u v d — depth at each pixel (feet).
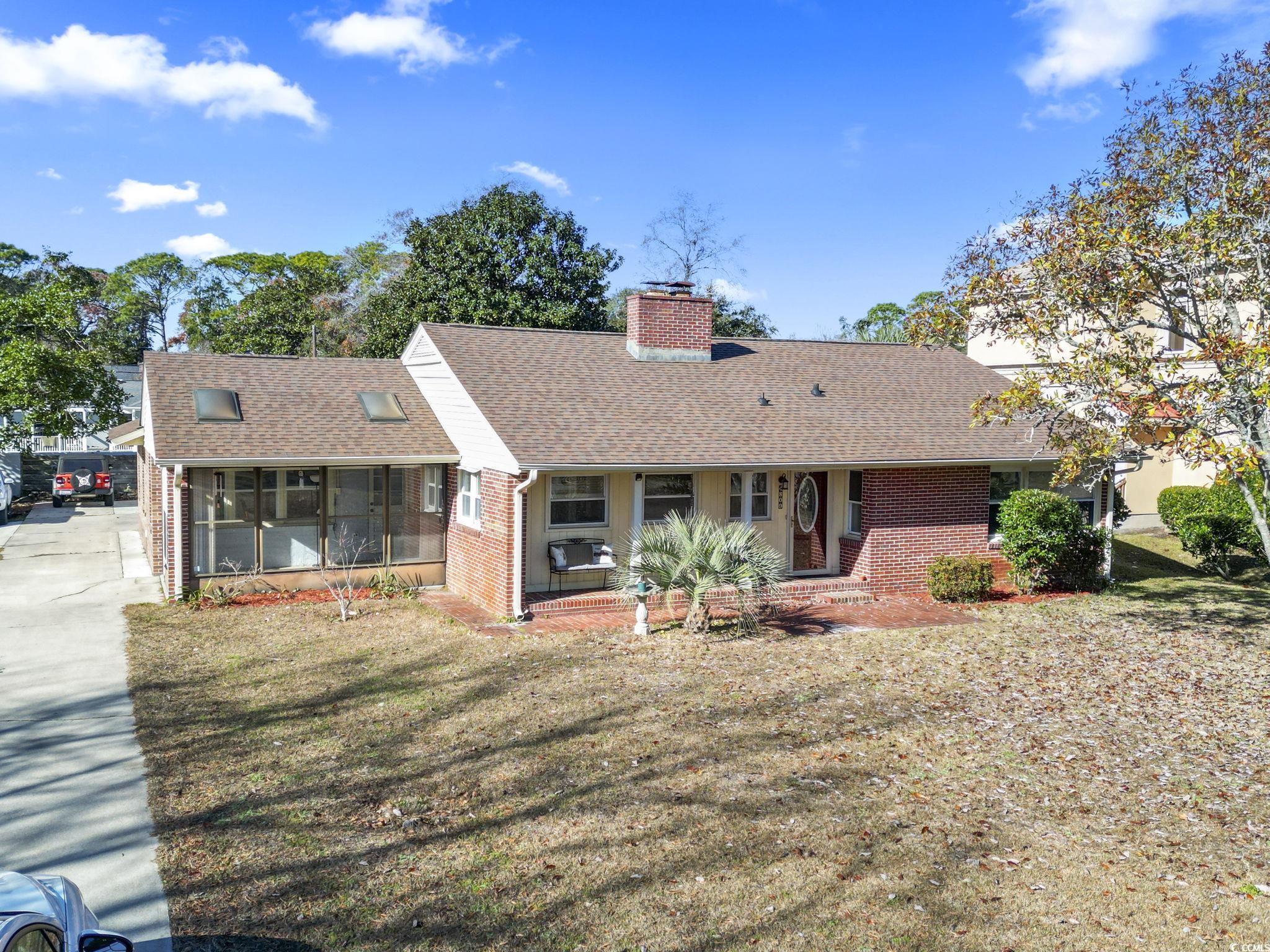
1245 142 37.47
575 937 17.92
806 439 52.39
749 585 42.57
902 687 35.68
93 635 43.42
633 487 50.93
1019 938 18.12
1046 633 45.34
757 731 30.22
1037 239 41.63
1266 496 36.27
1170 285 42.68
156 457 48.57
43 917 12.68
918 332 45.39
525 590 48.06
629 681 36.06
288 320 149.28
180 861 20.90
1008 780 26.48
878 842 22.30
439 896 19.42
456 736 29.58
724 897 19.51
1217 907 19.36
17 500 115.75
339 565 55.11
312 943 17.58
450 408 55.62
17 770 26.48
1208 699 34.55
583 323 109.70
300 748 28.37
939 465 54.19
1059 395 40.60
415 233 108.68
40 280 198.08
